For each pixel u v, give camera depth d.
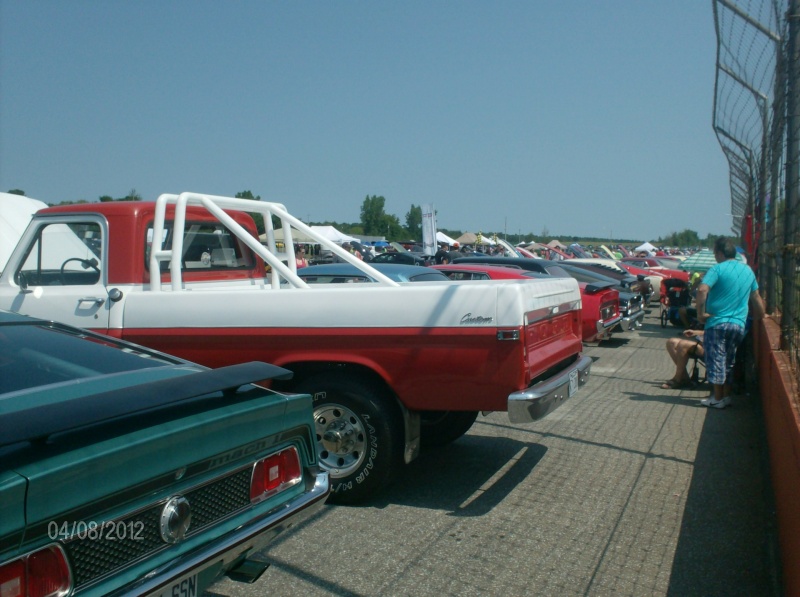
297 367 4.64
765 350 6.48
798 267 4.48
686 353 8.51
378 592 3.45
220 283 5.72
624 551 3.93
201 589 2.47
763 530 4.21
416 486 4.98
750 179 11.35
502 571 3.68
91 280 5.04
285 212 5.88
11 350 2.89
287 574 3.64
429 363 4.22
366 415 4.40
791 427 3.42
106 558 2.13
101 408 2.19
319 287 4.73
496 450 5.88
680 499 4.74
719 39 7.58
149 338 4.78
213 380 2.61
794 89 4.88
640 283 16.00
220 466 2.53
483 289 4.14
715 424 6.79
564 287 5.07
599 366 10.62
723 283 7.29
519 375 4.07
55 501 1.98
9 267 5.22
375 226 99.38
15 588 1.90
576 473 5.29
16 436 1.92
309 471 2.99
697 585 3.54
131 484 2.18
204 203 5.02
